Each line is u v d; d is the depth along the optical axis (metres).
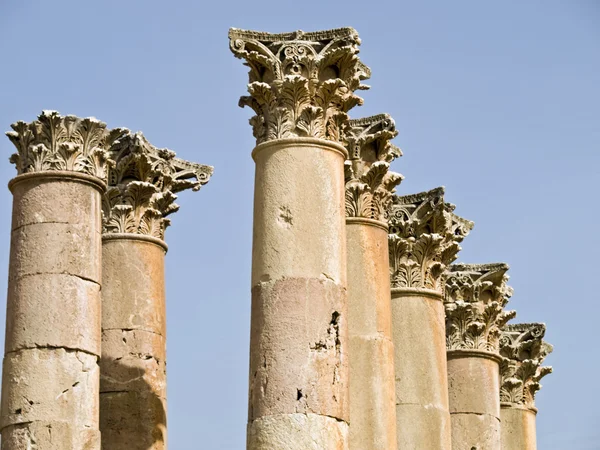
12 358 35.97
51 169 37.22
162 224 43.72
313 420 32.44
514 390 59.06
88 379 36.22
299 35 35.75
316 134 34.78
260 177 34.62
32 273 36.38
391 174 40.34
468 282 50.84
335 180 34.62
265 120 35.16
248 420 33.03
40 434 35.31
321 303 33.31
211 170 45.53
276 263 33.56
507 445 58.47
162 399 42.22
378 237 39.59
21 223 36.91
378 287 39.09
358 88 36.97
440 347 44.47
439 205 44.94
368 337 38.59
